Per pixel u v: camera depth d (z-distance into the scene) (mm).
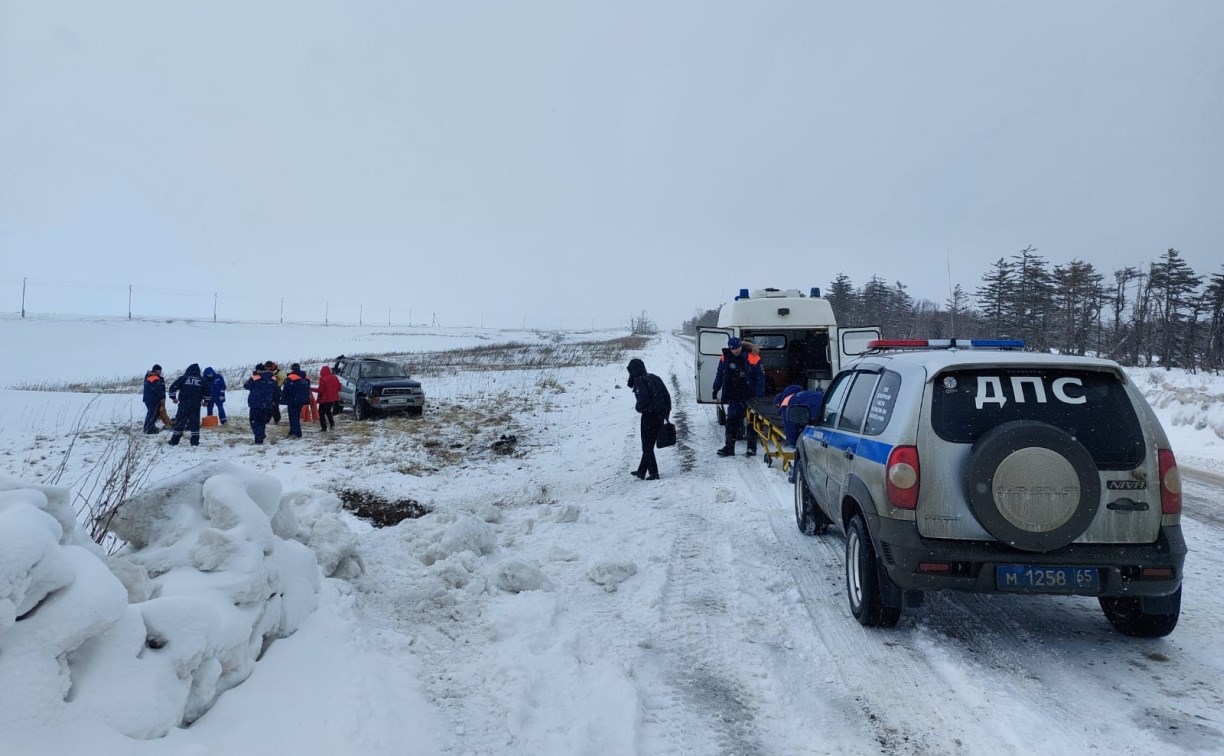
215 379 18297
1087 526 3963
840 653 4418
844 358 13477
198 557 3490
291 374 16016
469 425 17078
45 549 2504
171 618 2939
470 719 3455
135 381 34531
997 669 4164
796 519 7754
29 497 2873
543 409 19734
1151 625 4469
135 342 63562
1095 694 3838
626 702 3629
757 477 10195
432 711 3492
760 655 4387
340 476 11375
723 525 7609
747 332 14469
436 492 10570
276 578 3688
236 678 3234
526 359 40156
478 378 28562
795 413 6867
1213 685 3943
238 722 3004
